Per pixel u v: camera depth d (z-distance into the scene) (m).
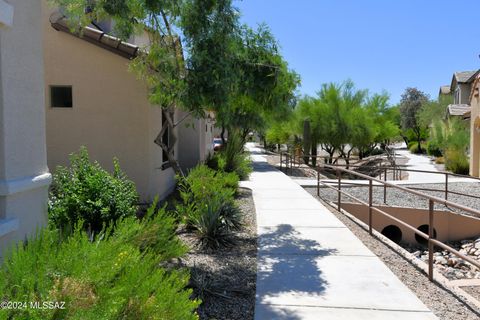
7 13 3.87
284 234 7.65
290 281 5.24
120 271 2.98
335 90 27.36
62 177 6.16
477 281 5.90
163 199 10.94
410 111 55.75
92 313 2.36
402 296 4.79
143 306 2.65
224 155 16.25
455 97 42.78
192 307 2.91
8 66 3.98
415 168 25.62
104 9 7.21
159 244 4.88
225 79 6.93
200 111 7.37
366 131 27.12
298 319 4.20
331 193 14.03
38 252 2.87
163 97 7.45
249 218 9.20
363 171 20.59
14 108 4.07
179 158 15.98
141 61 7.95
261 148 56.62
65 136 9.47
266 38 7.79
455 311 4.47
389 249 6.91
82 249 2.88
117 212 5.85
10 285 2.51
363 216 11.23
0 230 3.69
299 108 27.53
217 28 6.99
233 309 4.46
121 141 9.45
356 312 4.36
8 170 3.96
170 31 7.65
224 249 6.69
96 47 9.37
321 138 27.09
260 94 7.95
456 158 21.41
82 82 9.43
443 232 10.88
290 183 15.33
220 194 8.28
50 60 9.43
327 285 5.11
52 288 2.46
